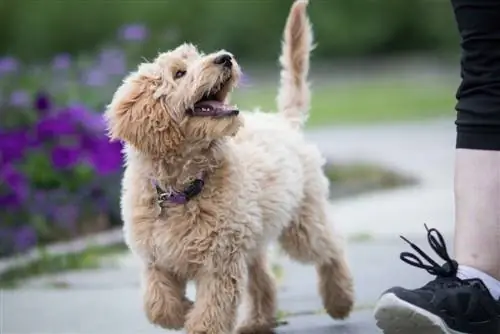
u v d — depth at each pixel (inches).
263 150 315.6
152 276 291.7
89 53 1686.8
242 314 341.1
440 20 2219.5
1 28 1804.9
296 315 357.1
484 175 249.8
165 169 285.9
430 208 625.0
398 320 237.5
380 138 1063.0
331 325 337.1
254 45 2028.8
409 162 854.5
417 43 2239.2
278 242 350.3
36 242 529.3
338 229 354.3
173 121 286.2
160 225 284.5
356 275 421.4
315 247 343.6
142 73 296.2
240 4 2004.2
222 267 284.4
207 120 282.0
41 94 593.0
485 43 247.1
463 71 254.2
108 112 300.4
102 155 573.6
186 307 292.0
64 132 573.6
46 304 391.5
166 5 1860.2
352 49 2226.9
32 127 585.0
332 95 1610.5
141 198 288.2
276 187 311.9
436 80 1782.7
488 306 241.4
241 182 289.6
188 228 282.2
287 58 366.0
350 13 2229.3
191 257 284.4
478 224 250.1
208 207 282.0
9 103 612.4
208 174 284.8
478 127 249.8
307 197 343.6
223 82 295.3
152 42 779.4
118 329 342.6
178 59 295.3
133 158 295.9
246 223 287.9
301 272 442.0
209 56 295.6
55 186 569.0
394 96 1550.2
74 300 398.0
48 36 1798.7
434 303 236.1
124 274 457.1
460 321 238.7
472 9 246.5
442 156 893.8
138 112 289.9
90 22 1808.6
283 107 362.3
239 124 286.2
